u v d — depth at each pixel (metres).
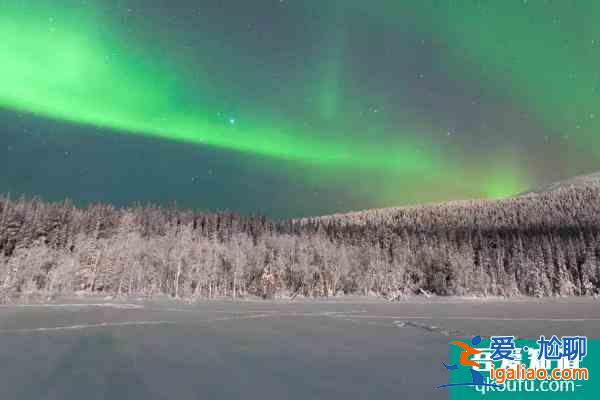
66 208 62.47
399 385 5.40
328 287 43.47
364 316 15.91
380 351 7.77
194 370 6.13
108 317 14.73
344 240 70.56
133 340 9.05
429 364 6.67
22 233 52.50
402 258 58.84
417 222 124.00
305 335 10.01
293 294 39.47
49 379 5.60
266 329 11.20
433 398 4.90
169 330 10.90
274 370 6.14
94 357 7.06
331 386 5.30
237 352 7.60
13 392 5.00
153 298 31.52
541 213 124.56
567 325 13.22
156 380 5.55
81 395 4.91
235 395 4.89
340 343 8.72
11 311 17.55
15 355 7.21
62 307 20.27
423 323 13.38
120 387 5.21
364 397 4.86
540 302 32.28
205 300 30.02
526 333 11.09
